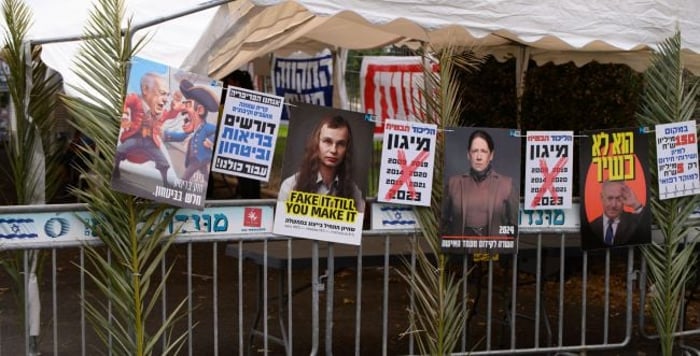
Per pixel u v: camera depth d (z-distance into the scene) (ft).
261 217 18.44
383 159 18.88
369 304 30.19
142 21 19.53
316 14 19.65
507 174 19.53
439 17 20.76
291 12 22.75
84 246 17.06
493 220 19.51
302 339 25.91
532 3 21.47
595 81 33.53
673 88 21.77
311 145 18.40
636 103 33.12
